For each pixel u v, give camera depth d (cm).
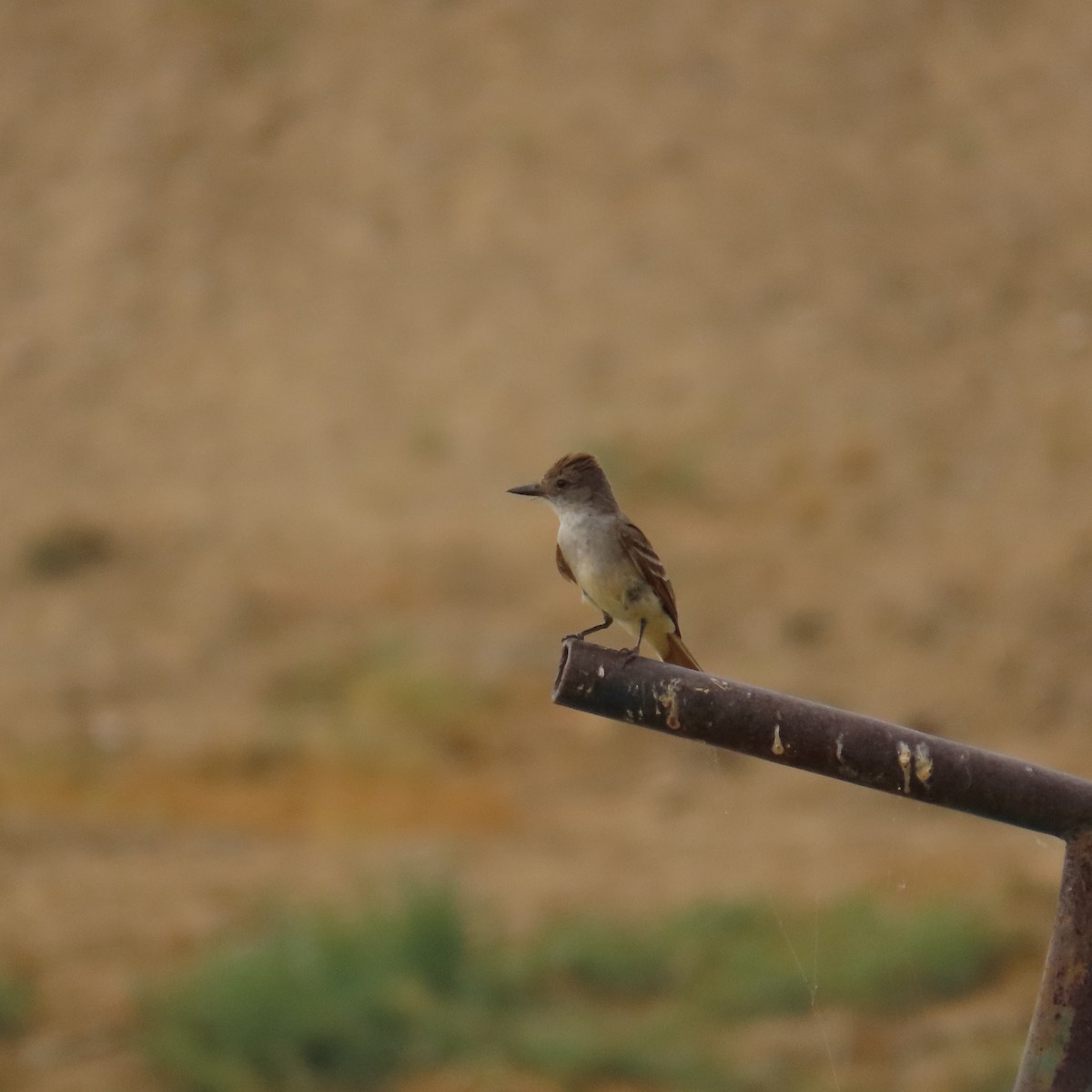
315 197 3428
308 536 2570
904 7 3569
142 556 2547
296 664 2070
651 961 1122
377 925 1120
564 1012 1065
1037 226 3092
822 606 2200
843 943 1121
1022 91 3366
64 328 3256
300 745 1778
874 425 2667
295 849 1496
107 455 2930
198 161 3519
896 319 2939
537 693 1939
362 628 2203
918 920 1130
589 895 1309
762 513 2506
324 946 1090
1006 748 1850
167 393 3072
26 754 1775
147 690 2028
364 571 2420
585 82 3525
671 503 2552
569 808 1652
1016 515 2389
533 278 3162
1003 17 3522
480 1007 1061
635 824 1589
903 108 3384
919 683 1992
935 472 2536
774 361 2881
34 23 3831
